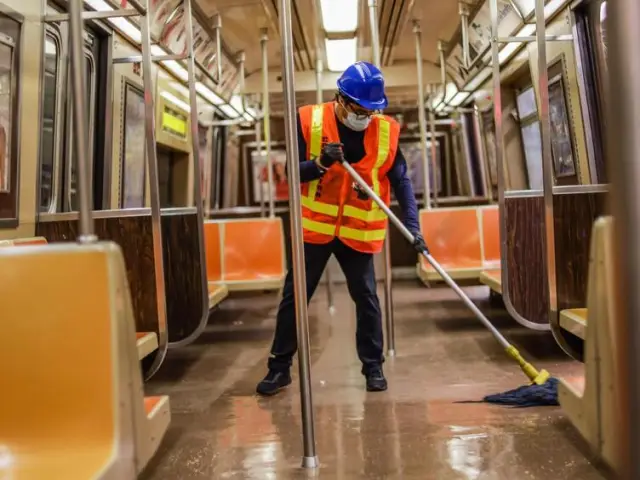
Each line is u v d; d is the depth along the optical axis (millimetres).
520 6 4078
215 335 4676
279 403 2846
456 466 2037
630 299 879
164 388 3209
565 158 3855
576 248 2984
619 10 853
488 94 5836
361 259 2977
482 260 5145
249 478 2010
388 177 3031
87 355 1453
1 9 2666
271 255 5051
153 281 2912
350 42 6090
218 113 6797
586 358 1692
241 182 7734
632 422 902
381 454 2162
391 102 7492
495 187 6426
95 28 3627
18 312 1469
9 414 1464
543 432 2318
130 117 4188
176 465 2145
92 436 1438
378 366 2990
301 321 2041
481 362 3463
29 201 2979
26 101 2902
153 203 2879
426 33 5809
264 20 5309
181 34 4734
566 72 3652
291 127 2018
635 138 855
